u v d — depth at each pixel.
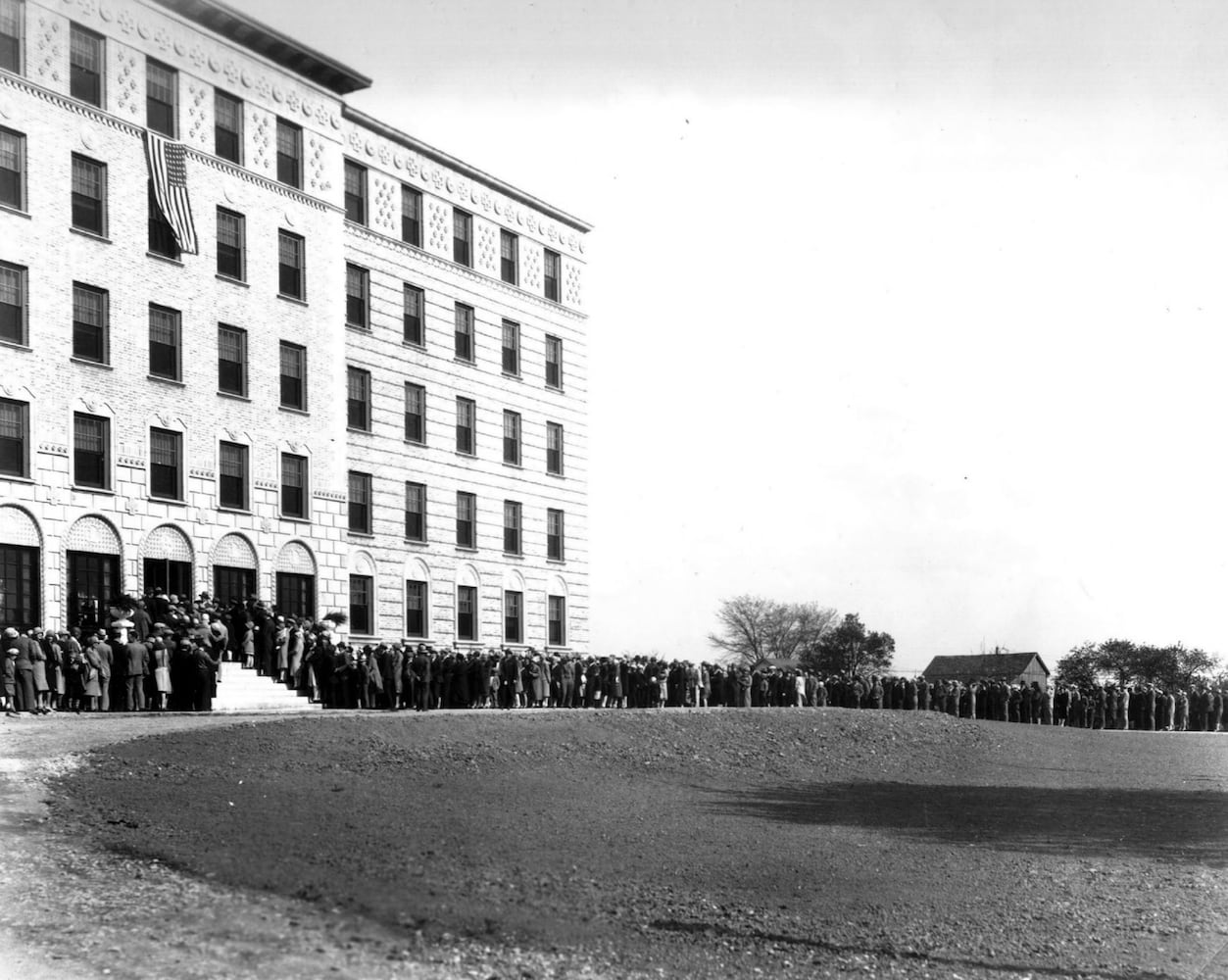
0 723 28.20
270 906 14.57
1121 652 113.19
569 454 64.44
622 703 49.75
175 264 42.47
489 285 59.72
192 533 42.38
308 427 47.16
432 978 12.58
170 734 26.08
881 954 14.94
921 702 62.31
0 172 37.56
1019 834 24.42
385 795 22.44
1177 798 30.95
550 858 18.55
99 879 15.43
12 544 37.03
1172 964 14.97
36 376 37.91
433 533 55.38
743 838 22.08
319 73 48.53
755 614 144.12
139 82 41.75
